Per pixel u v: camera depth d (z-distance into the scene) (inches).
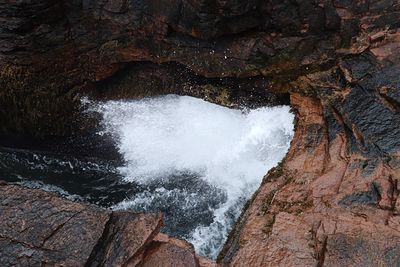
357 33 422.3
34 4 427.8
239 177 431.5
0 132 483.5
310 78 427.5
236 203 416.8
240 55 436.5
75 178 463.2
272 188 382.3
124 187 448.1
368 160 361.4
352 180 354.0
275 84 442.0
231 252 341.7
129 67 486.3
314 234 327.9
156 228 312.8
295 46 428.1
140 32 451.5
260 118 453.7
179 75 475.2
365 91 396.2
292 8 414.9
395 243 303.4
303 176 377.7
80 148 479.8
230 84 462.3
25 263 293.3
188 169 448.5
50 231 305.1
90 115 485.7
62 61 464.8
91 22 454.9
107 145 477.1
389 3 416.8
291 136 434.6
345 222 326.3
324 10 416.5
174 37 447.5
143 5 438.3
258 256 323.9
